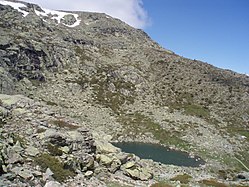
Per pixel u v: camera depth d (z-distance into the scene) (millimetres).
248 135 94125
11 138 23703
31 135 26172
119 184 26625
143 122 93750
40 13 186375
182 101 113812
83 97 100750
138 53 151125
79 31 170875
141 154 68438
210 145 82938
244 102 117938
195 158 71438
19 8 169875
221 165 67625
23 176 19797
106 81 113312
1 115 27469
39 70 103562
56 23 180375
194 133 90062
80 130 30344
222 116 106625
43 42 114750
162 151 74812
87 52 131625
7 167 20203
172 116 100562
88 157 27469
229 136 91500
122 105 103312
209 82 128625
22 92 87500
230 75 143500
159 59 143500
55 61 112500
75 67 116062
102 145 33531
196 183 34531
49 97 92875
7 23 116125
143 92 115125
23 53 100062
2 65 90000
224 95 120938
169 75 130375
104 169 29078
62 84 103062
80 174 25031
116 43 165125
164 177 34594
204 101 115875
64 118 32719
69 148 26703
